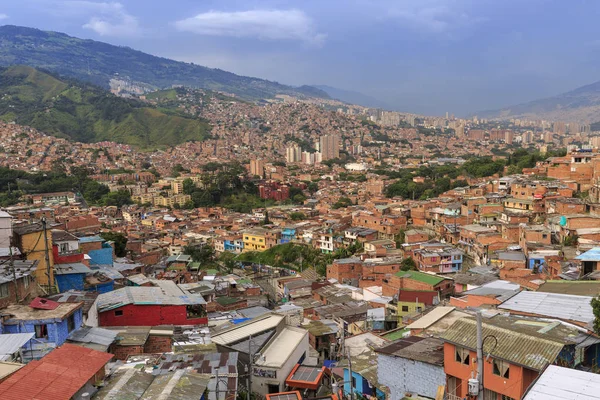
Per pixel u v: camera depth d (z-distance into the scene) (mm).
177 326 39469
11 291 32750
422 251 79188
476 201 101562
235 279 74500
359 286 73312
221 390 27219
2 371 23219
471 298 41906
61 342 29844
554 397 19031
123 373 26531
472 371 24219
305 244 115750
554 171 110875
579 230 68750
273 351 36375
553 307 32625
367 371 31703
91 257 55969
